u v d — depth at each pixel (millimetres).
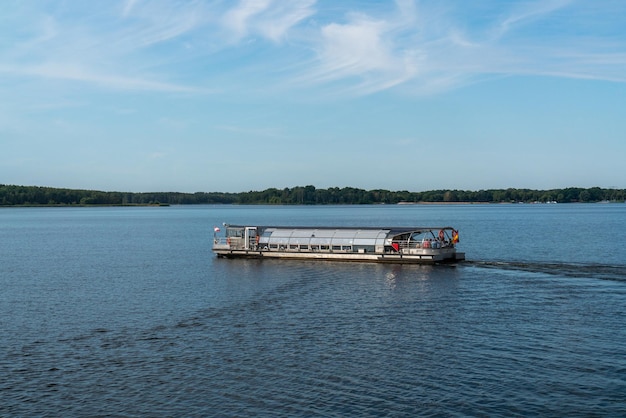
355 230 111562
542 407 39938
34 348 53469
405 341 54406
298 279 89625
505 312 65312
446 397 41594
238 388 43594
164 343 54656
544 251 128250
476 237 169375
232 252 119125
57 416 39688
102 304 72500
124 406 40969
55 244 165250
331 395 42125
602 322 60344
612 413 39000
